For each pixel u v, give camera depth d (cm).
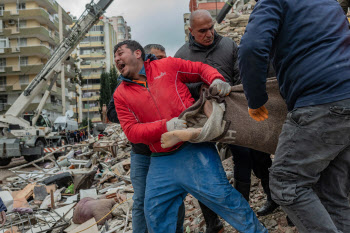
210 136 229
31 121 1952
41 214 571
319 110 173
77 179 750
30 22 4616
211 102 236
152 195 247
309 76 176
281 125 231
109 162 1041
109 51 8319
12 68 4572
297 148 180
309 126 176
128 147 1212
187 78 263
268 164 328
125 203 495
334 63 173
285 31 185
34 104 4350
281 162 186
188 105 251
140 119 253
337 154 180
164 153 250
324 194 199
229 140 236
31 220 520
